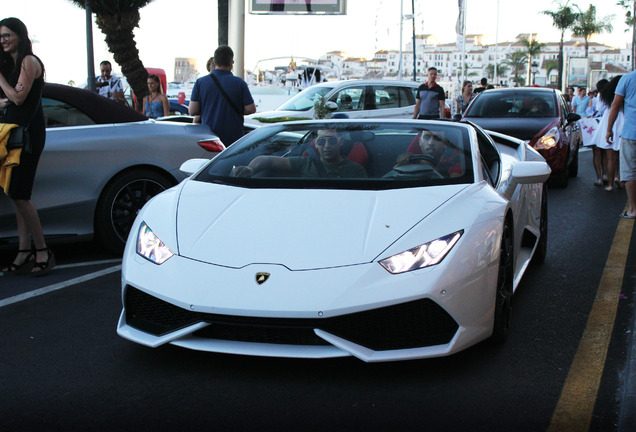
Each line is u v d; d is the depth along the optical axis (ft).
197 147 18.81
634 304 13.94
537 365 10.73
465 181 12.04
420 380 10.09
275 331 9.70
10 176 15.33
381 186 11.85
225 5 42.24
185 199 11.96
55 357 11.04
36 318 13.07
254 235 10.46
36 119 15.44
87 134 17.43
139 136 17.99
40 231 16.17
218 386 9.89
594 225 22.93
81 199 17.21
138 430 8.56
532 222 15.79
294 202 11.32
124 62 53.98
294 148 13.37
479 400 9.45
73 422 8.77
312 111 39.70
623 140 23.79
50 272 16.63
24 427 8.62
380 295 9.45
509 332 12.28
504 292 11.58
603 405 9.33
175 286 9.93
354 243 10.09
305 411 9.09
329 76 83.97
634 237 20.83
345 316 9.44
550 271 16.81
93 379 10.15
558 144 30.73
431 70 37.37
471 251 10.15
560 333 12.26
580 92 68.49
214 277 9.84
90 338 11.94
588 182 34.83
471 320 10.07
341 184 12.00
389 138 13.52
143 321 10.57
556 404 9.34
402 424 8.73
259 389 9.78
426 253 9.92
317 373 10.31
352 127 13.98
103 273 16.52
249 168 12.93
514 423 8.78
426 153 12.94
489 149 14.73
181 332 9.90
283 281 9.59
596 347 11.56
